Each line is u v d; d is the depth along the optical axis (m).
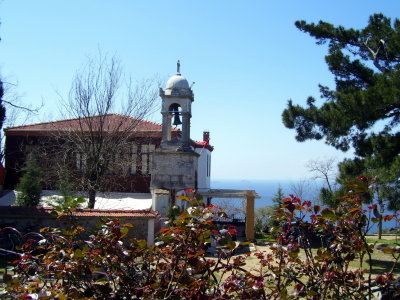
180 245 4.48
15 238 16.64
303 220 5.29
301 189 31.95
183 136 25.94
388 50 19.28
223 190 28.22
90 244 4.67
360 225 4.81
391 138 17.67
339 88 21.58
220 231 4.93
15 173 30.88
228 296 4.53
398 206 17.44
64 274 4.57
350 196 5.03
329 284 4.90
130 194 29.23
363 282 4.98
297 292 4.71
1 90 27.72
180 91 25.92
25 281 4.79
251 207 24.91
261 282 4.52
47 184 28.09
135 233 19.33
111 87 30.95
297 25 22.16
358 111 16.64
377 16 21.33
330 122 17.73
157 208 23.98
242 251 19.23
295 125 19.25
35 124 32.28
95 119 28.03
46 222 18.31
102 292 4.47
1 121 28.30
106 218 4.98
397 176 17.11
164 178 25.36
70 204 5.25
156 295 4.39
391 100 15.90
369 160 17.59
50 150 30.25
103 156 26.06
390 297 4.53
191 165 25.36
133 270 4.77
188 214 4.47
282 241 5.28
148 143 30.14
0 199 27.52
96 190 24.42
